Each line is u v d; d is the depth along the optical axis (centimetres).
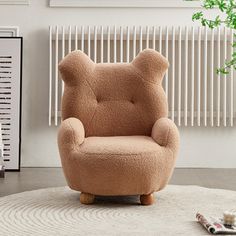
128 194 511
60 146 518
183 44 686
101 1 681
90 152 504
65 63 548
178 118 675
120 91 552
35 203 521
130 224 468
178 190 564
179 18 683
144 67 554
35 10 683
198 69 674
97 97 552
